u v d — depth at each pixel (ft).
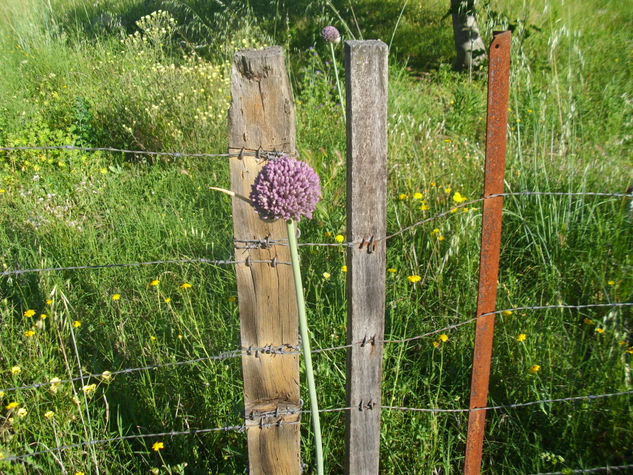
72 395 8.43
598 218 12.08
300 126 18.10
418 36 28.53
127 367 9.52
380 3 31.32
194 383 8.96
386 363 9.29
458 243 11.29
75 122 18.86
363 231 5.85
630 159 15.99
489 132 5.90
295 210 5.25
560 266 11.68
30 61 24.80
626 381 8.23
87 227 13.61
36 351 9.07
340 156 15.14
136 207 14.55
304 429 8.51
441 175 14.60
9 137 17.35
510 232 12.98
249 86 5.50
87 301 11.50
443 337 8.54
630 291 10.68
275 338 6.35
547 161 14.84
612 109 18.69
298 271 5.65
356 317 6.18
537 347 9.25
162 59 22.99
